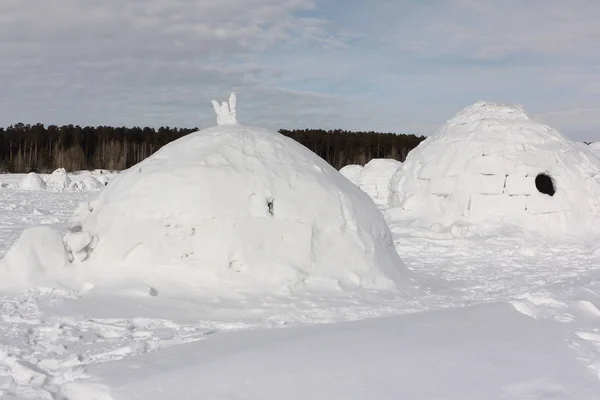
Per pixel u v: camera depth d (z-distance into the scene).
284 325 5.82
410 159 20.66
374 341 4.88
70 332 5.46
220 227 7.43
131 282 7.16
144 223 7.59
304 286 7.39
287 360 4.36
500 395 3.73
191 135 8.88
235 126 9.08
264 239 7.52
